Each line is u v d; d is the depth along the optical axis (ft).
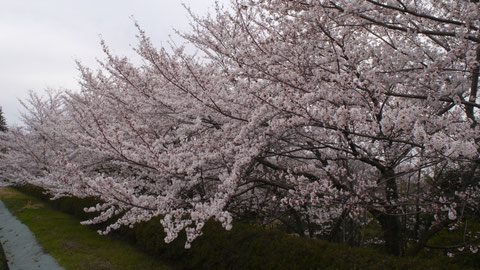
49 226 32.96
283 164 22.53
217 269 18.24
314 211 23.70
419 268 11.78
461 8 13.26
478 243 20.16
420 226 23.84
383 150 15.46
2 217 40.14
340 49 15.33
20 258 24.59
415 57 13.51
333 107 13.17
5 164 42.39
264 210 24.13
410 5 13.57
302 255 14.92
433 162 10.79
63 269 21.07
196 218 12.12
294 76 13.94
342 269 13.14
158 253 23.09
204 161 15.57
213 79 16.72
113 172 30.25
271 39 13.76
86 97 24.75
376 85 11.09
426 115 8.96
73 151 26.50
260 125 15.81
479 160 9.20
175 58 18.72
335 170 15.10
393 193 16.30
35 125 37.04
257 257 16.42
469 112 14.11
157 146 16.11
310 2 12.73
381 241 23.80
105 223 31.83
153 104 18.92
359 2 11.38
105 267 21.08
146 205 15.05
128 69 18.89
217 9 18.28
